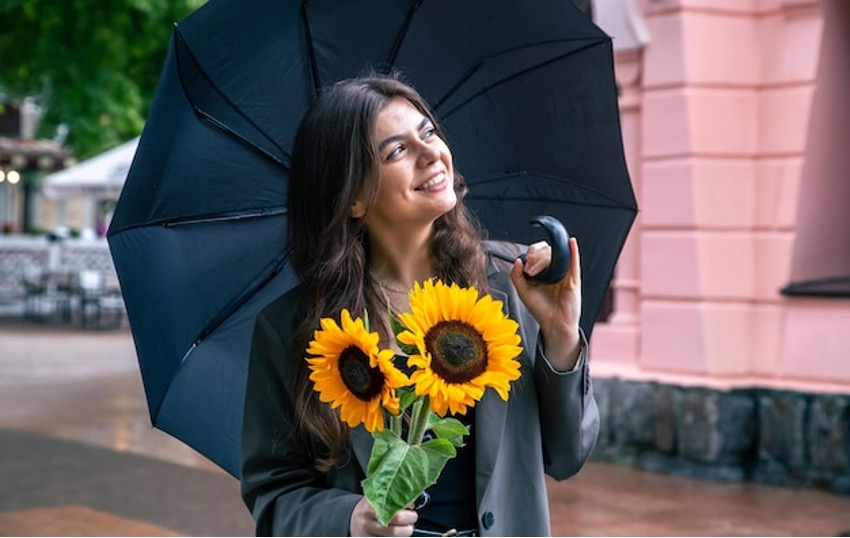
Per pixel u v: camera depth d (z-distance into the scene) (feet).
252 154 9.14
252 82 9.04
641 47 29.32
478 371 6.56
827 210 28.43
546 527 7.95
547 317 7.75
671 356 29.04
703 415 27.48
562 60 9.56
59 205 127.34
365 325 6.88
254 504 8.20
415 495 6.65
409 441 6.84
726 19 28.68
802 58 27.86
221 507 24.79
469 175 9.45
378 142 7.63
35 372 49.78
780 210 28.17
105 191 71.92
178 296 9.11
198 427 9.11
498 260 8.63
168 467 29.14
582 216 9.62
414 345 6.65
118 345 62.75
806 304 27.66
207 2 8.65
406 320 6.55
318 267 7.90
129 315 8.91
